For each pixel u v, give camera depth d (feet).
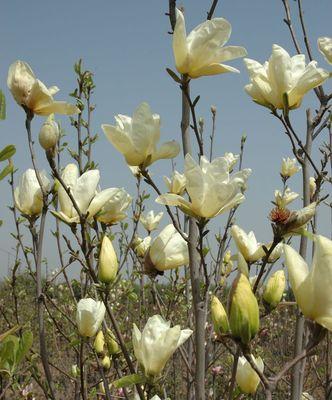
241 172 3.02
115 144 3.28
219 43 3.19
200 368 2.97
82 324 3.57
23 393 4.75
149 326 3.20
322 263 2.47
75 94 5.35
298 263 2.54
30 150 3.52
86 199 3.57
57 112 3.40
